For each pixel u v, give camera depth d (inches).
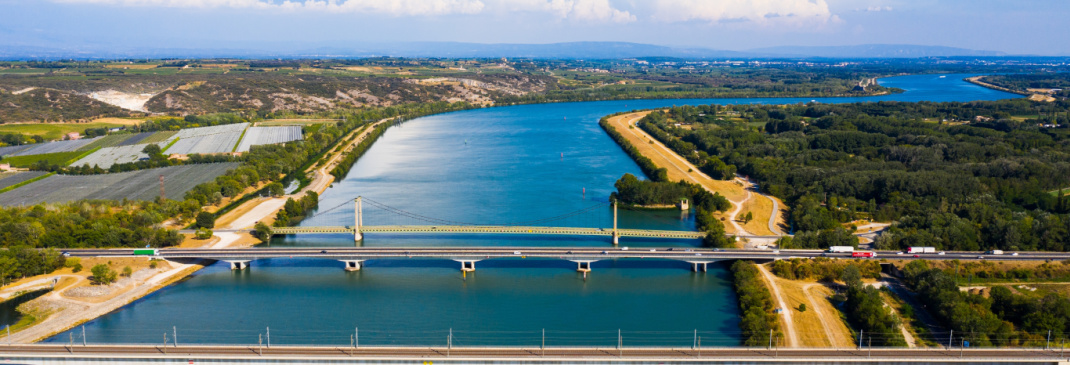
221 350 7135.8
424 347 7308.1
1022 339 7637.8
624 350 7273.6
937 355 7135.8
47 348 7130.9
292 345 7568.9
